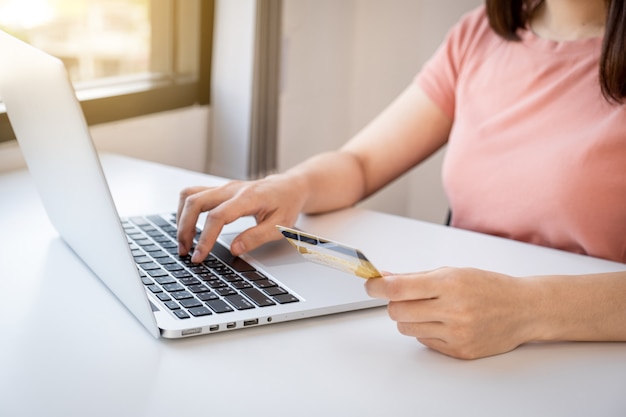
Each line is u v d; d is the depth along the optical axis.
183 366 0.71
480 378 0.70
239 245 0.94
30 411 0.63
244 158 1.76
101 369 0.69
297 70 1.96
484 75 1.27
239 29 1.70
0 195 1.19
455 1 2.05
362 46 2.13
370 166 1.31
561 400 0.67
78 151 0.75
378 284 0.74
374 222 1.14
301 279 0.88
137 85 1.65
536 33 1.27
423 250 1.03
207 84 1.76
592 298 0.78
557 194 1.12
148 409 0.64
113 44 1.61
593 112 1.12
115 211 0.73
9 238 1.01
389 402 0.66
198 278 0.87
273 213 1.02
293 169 1.18
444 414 0.64
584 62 1.17
